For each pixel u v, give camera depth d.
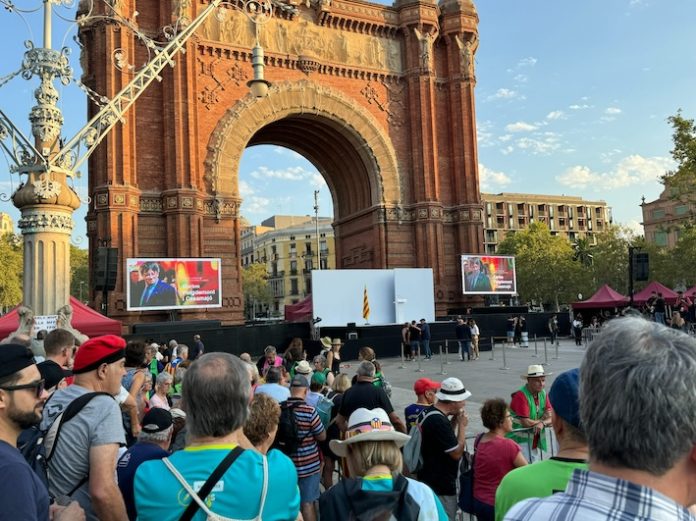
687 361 1.99
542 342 46.03
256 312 145.38
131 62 36.09
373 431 3.99
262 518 3.15
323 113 43.00
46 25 14.20
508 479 3.68
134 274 32.78
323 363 14.88
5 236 76.62
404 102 46.72
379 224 44.62
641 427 1.92
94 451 4.34
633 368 1.97
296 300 144.88
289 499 3.34
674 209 123.94
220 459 3.26
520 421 8.47
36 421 3.66
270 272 149.88
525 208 150.62
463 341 33.81
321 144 48.53
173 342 24.45
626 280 79.56
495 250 144.62
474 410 17.91
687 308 38.97
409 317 41.06
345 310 39.84
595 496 1.97
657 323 2.21
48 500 3.26
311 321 38.50
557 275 87.00
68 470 4.39
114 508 4.27
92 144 15.24
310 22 43.53
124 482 5.05
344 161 48.44
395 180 45.25
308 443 8.01
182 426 7.16
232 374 3.46
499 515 3.68
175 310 34.69
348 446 4.07
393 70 46.41
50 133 14.35
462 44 47.38
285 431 7.79
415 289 41.59
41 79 14.30
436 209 45.28
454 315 43.44
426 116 45.81
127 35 35.88
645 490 1.92
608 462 2.06
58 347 7.02
